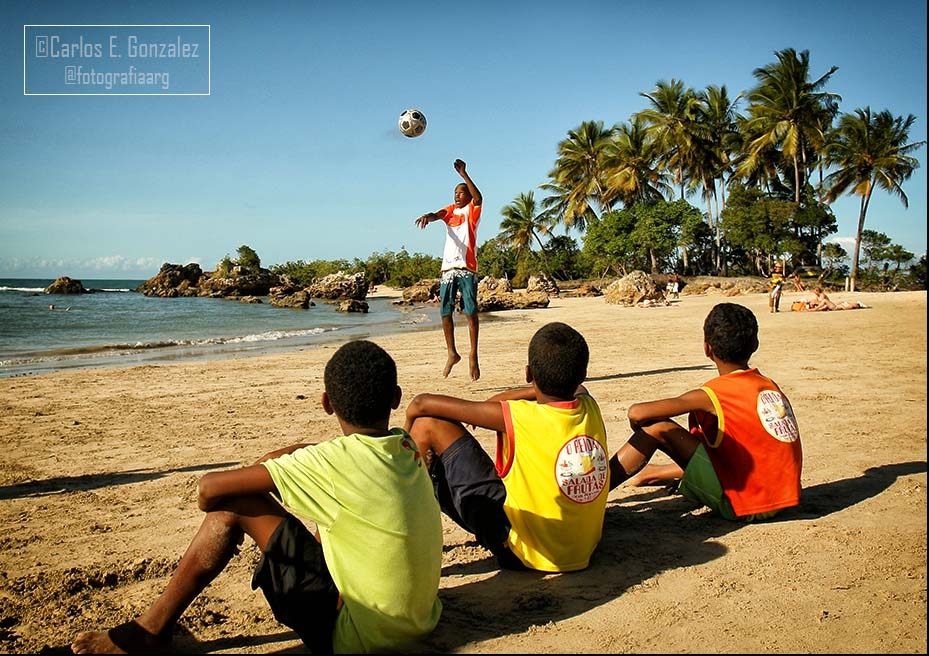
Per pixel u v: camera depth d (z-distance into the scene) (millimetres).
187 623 3002
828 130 46750
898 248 55719
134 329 26266
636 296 33875
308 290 54531
